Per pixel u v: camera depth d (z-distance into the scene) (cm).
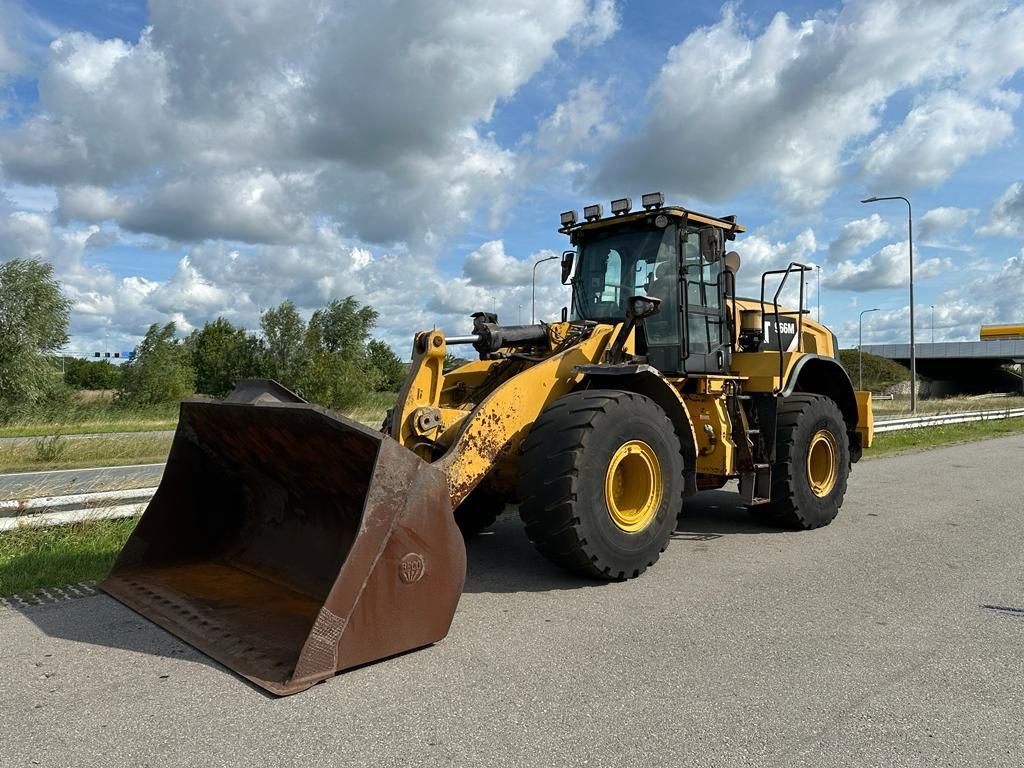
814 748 275
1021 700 317
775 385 648
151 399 4003
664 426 513
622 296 630
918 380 6375
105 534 594
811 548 598
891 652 371
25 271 2797
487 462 457
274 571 461
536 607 442
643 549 496
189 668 347
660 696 319
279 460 441
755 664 355
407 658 361
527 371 492
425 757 268
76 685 329
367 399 3250
